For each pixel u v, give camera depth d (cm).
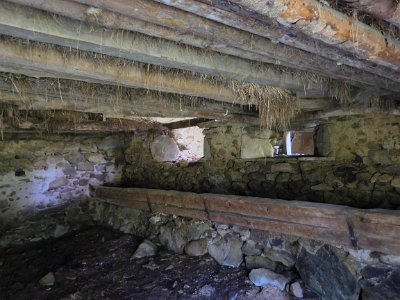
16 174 429
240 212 298
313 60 138
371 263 223
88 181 494
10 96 197
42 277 326
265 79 169
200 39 118
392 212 215
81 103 226
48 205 455
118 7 88
